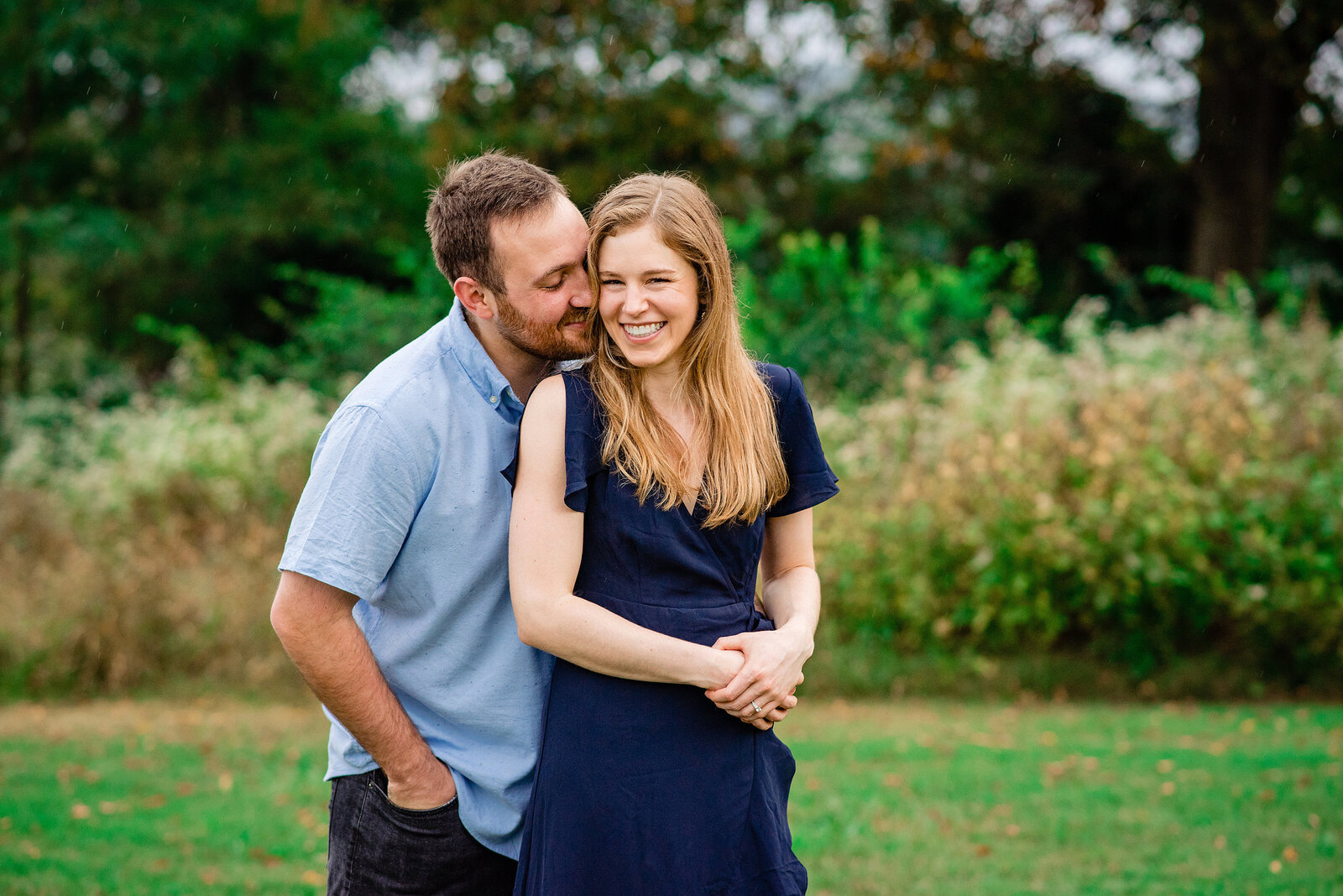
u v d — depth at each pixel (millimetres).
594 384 2039
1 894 3762
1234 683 6473
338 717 2061
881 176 16297
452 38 14258
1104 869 3904
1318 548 6473
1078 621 6887
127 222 14781
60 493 8617
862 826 4375
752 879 1977
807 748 5469
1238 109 13039
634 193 2004
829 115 19312
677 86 15164
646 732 1972
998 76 13734
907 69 14062
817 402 8570
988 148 15484
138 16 14461
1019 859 4016
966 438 7035
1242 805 4520
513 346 2139
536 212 2016
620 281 1987
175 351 15906
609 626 1940
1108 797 4652
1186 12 12484
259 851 4219
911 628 6895
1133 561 6328
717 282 2023
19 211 14242
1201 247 13500
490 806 2135
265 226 14820
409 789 2100
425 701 2150
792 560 2248
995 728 5812
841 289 9789
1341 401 6906
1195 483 6641
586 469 1977
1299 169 15555
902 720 6023
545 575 1967
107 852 4211
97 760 5453
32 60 14461
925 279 10375
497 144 14609
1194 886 3736
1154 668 6609
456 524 2088
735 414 2045
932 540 6797
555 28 14391
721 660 1944
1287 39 12586
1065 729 5762
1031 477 6707
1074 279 16031
